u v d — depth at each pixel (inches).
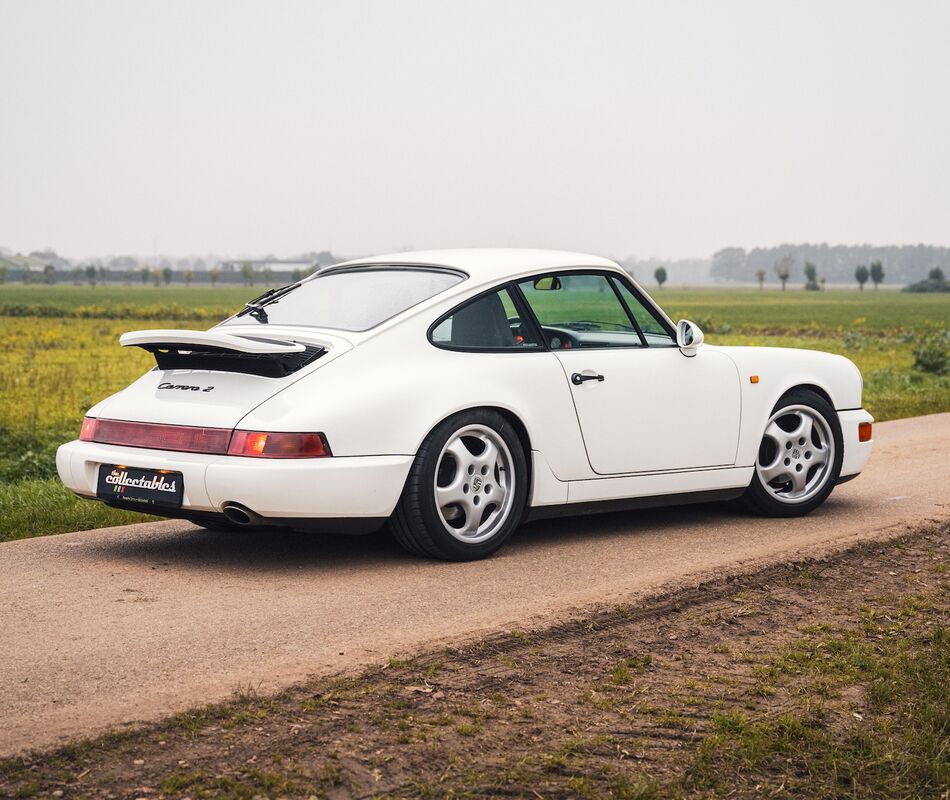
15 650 153.8
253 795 108.8
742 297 6235.2
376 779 114.0
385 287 223.6
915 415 524.1
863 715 137.3
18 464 367.9
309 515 193.6
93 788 109.5
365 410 197.8
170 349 210.1
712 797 113.9
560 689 142.8
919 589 197.3
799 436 264.2
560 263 233.3
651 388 238.1
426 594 188.1
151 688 138.0
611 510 237.8
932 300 5551.2
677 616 177.0
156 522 254.7
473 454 214.4
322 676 142.3
